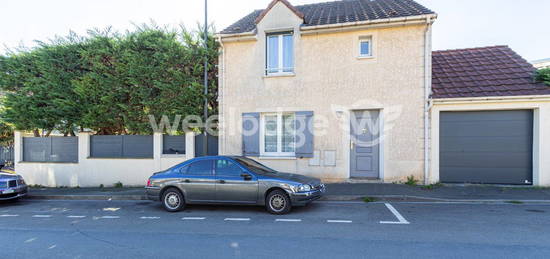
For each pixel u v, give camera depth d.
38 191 8.70
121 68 8.71
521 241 3.98
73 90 8.69
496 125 7.84
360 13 9.24
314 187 5.82
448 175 8.09
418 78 8.02
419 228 4.62
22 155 10.10
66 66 9.12
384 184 8.03
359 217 5.34
